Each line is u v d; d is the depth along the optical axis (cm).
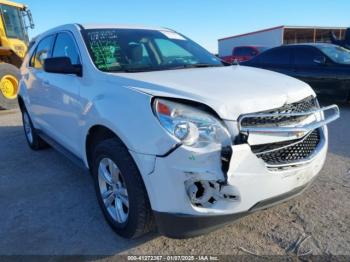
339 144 494
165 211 221
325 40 3112
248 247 257
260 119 227
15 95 967
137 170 238
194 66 342
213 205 218
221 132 215
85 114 292
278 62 879
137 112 233
